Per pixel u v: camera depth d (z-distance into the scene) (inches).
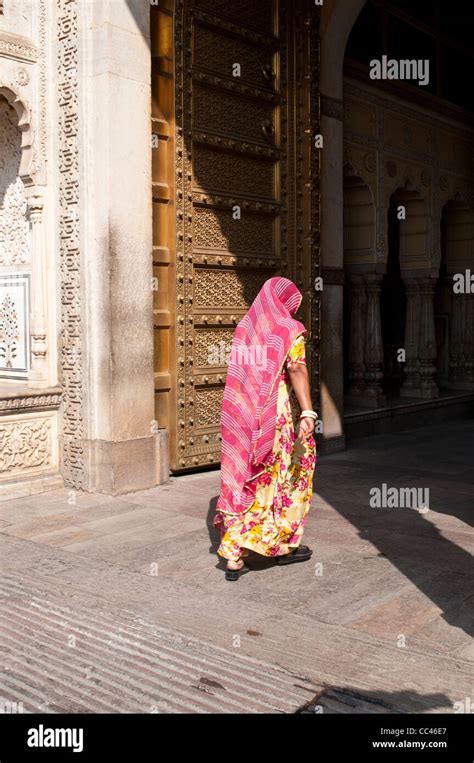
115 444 213.3
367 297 345.4
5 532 180.1
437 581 148.3
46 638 120.6
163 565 156.9
